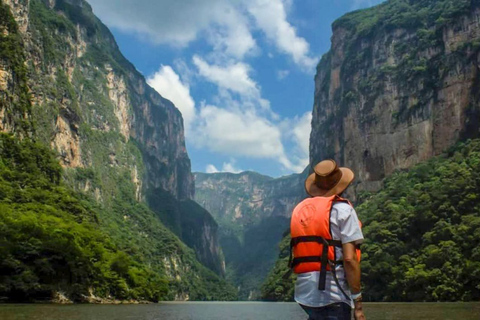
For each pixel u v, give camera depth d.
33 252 62.66
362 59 197.25
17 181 102.56
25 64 141.50
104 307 59.22
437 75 154.25
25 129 120.69
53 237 69.44
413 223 99.62
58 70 176.00
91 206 173.75
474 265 72.06
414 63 164.62
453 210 91.38
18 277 59.78
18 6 151.50
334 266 5.03
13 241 63.62
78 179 177.62
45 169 122.19
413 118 158.25
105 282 83.00
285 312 61.62
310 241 5.10
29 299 61.59
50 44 175.50
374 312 43.38
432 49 159.38
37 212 90.56
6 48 118.62
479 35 146.00
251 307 88.00
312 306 5.03
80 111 198.25
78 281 72.00
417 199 111.06
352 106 187.62
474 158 113.50
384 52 188.12
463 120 142.12
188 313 55.06
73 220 102.94
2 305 51.09
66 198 111.12
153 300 106.81
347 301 4.97
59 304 60.25
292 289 139.50
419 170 133.62
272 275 169.25
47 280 64.50
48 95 159.88
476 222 79.75
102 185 196.88
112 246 105.06
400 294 84.94
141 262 155.25
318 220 5.10
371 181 171.88
